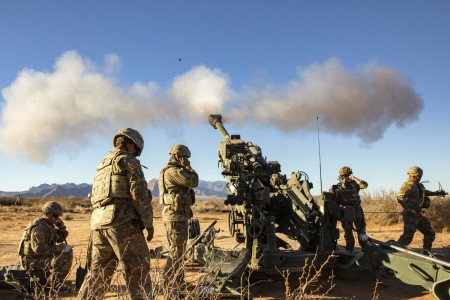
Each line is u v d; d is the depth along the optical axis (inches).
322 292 261.9
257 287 271.6
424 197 340.5
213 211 1232.8
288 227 323.6
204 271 257.8
